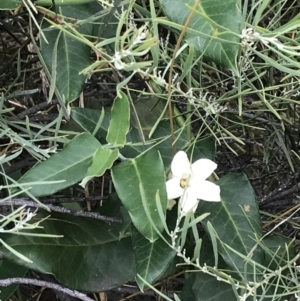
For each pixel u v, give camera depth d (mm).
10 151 282
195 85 291
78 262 268
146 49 201
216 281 271
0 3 224
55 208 256
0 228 208
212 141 270
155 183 220
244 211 253
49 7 244
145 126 276
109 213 275
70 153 228
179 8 206
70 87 240
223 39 197
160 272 229
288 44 258
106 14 239
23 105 338
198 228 280
